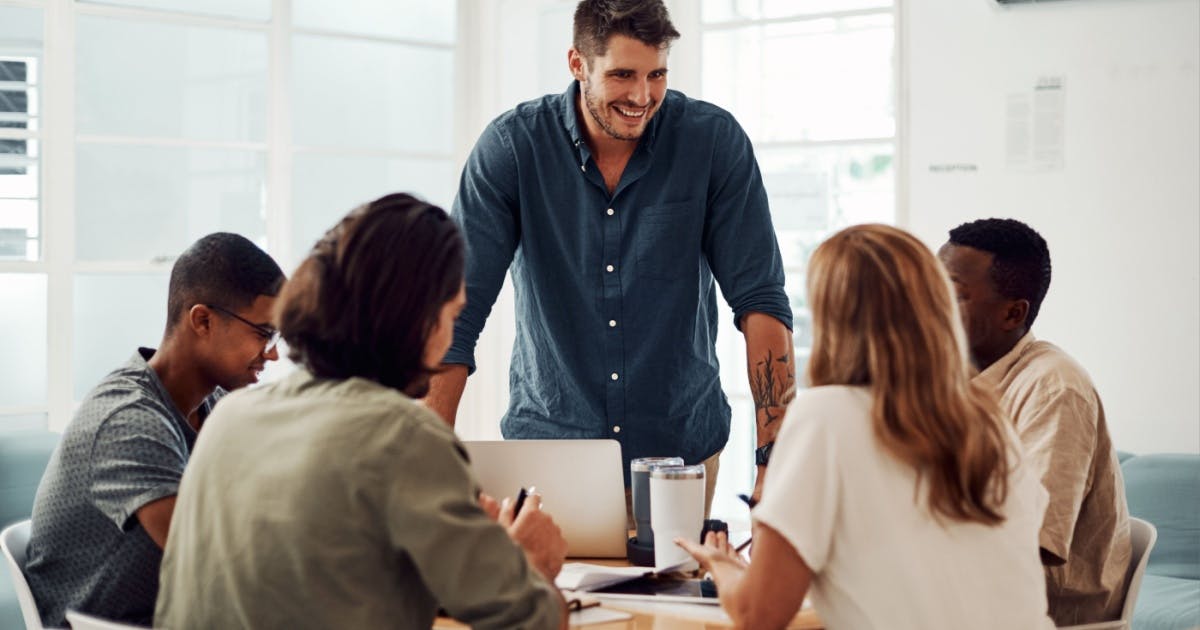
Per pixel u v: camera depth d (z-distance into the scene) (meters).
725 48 4.61
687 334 2.59
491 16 4.88
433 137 4.94
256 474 1.44
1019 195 4.17
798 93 4.51
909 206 4.33
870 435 1.59
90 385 4.39
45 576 1.96
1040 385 2.12
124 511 1.87
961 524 1.59
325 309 1.47
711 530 2.16
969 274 2.20
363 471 1.40
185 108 4.51
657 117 2.55
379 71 4.82
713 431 2.66
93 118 4.36
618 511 2.23
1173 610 3.37
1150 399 4.02
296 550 1.39
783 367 2.52
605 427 2.60
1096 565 2.15
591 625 1.80
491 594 1.39
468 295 2.55
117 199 4.41
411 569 1.45
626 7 2.33
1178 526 3.75
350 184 4.79
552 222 2.59
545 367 2.64
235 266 2.04
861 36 4.39
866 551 1.59
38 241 4.30
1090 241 4.08
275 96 4.63
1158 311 4.00
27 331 4.29
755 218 2.58
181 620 1.49
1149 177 3.99
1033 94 4.13
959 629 1.58
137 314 4.46
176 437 1.97
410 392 1.53
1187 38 3.92
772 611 1.60
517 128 2.59
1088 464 2.06
